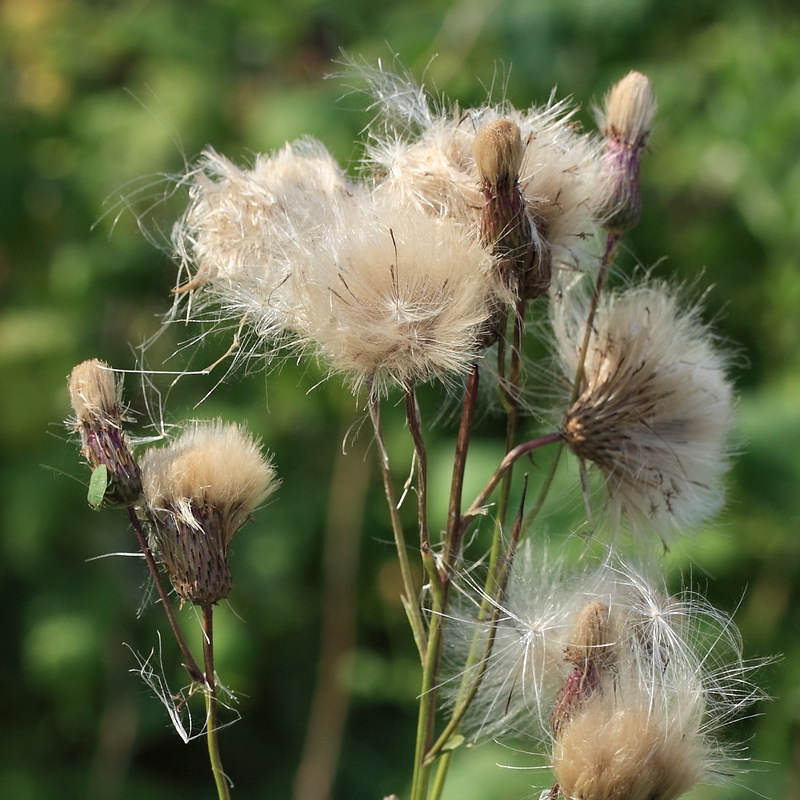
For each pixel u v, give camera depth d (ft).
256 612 16.57
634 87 6.87
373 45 16.89
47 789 16.89
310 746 16.48
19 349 16.76
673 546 8.66
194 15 18.17
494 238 5.94
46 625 16.53
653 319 6.84
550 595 6.50
